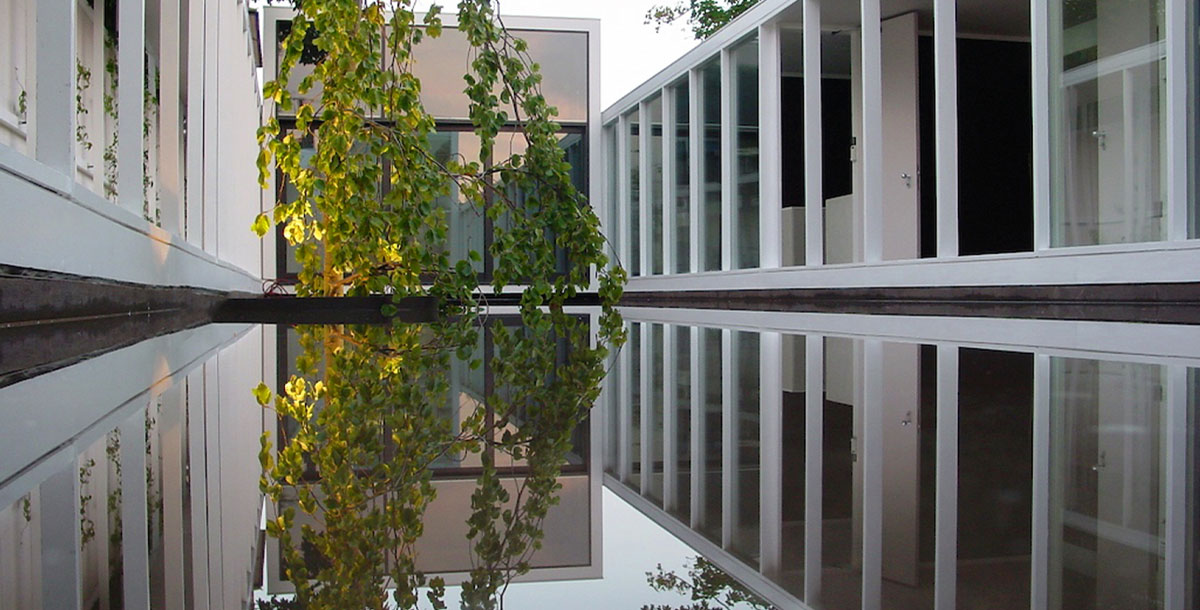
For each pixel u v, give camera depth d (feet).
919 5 25.49
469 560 2.68
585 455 4.77
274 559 2.67
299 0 11.86
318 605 2.22
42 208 6.99
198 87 13.84
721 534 3.13
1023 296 17.67
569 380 8.49
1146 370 7.66
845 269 22.68
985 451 4.62
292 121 34.50
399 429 5.25
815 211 24.18
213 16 15.90
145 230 10.32
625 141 39.34
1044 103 17.47
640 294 37.63
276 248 35.01
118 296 9.51
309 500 3.48
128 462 3.90
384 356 9.53
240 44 21.62
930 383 7.75
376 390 6.99
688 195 33.37
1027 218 30.25
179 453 4.25
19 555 2.51
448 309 12.98
